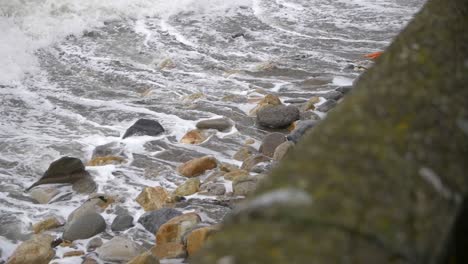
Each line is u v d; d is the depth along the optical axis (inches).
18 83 1280.8
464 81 287.1
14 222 815.7
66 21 1561.3
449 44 312.2
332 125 247.9
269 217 208.2
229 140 1013.2
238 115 1094.4
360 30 1515.7
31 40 1483.8
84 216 785.6
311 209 207.8
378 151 232.2
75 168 906.1
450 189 229.9
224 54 1401.3
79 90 1244.5
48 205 857.5
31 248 730.8
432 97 266.5
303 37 1483.8
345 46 1419.8
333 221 203.9
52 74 1331.2
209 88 1223.5
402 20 1569.9
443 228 217.3
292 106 1056.2
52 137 1048.2
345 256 193.8
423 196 220.5
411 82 274.8
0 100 1197.7
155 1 1659.7
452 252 238.5
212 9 1662.2
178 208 816.3
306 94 1163.3
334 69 1282.0
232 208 808.3
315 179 219.9
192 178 874.1
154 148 997.8
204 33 1529.3
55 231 797.9
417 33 317.4
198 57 1391.5
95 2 1621.6
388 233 204.1
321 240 197.6
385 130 243.1
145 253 681.0
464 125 258.7
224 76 1278.3
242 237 202.1
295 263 189.0
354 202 210.8
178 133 1043.9
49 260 727.7
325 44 1435.8
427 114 255.1
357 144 235.5
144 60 1390.3
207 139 1018.1
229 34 1518.2
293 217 206.4
